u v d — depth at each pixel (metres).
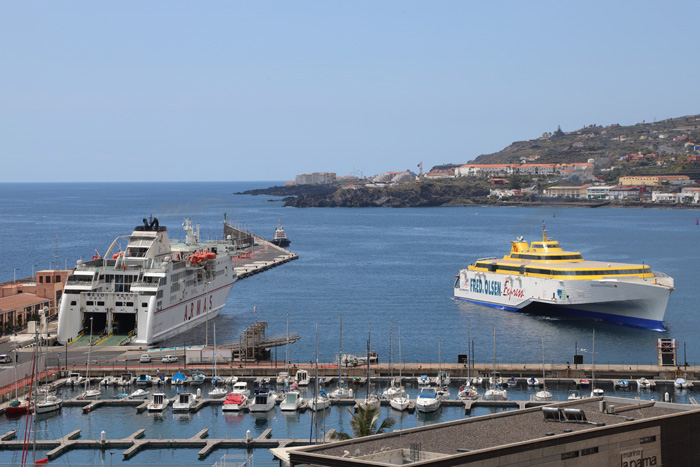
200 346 176.00
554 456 70.50
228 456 110.50
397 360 175.00
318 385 149.38
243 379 152.50
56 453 112.00
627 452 73.81
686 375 152.12
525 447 69.19
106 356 166.25
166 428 124.19
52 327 194.25
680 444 76.19
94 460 110.31
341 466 66.00
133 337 179.38
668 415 75.88
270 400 133.50
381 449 70.38
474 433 74.62
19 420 128.12
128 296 178.38
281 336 179.38
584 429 72.94
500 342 189.88
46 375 137.38
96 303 179.62
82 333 180.75
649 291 196.50
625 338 191.75
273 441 114.75
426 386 148.12
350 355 165.50
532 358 174.62
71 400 136.38
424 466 64.88
